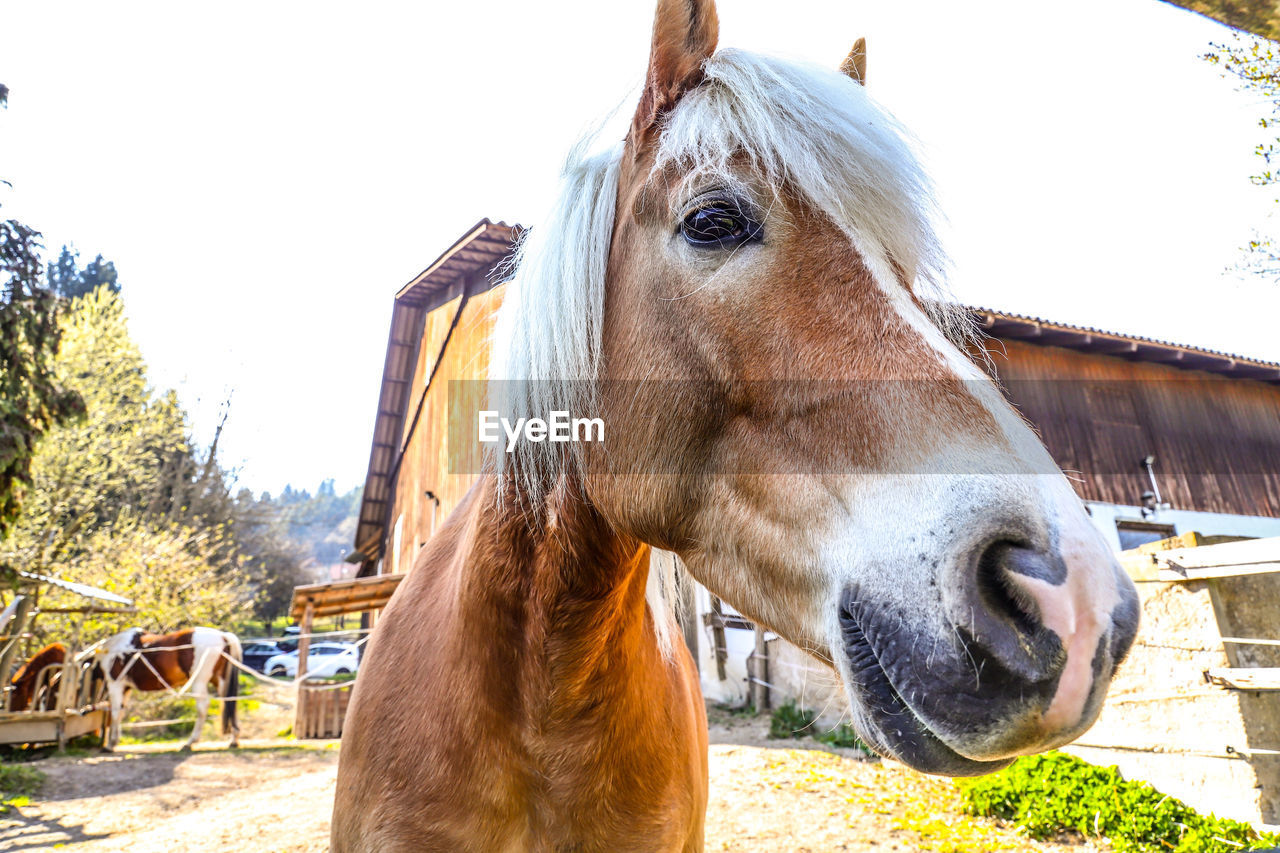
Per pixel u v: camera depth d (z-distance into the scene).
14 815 6.08
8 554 12.64
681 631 1.84
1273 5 1.47
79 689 9.64
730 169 1.08
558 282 1.27
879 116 1.11
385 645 1.63
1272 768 3.71
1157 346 11.13
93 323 15.88
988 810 4.46
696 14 1.25
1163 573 4.15
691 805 1.61
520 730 1.36
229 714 10.17
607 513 1.24
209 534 21.84
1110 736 4.46
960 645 0.78
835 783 5.18
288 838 4.87
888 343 0.94
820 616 0.94
